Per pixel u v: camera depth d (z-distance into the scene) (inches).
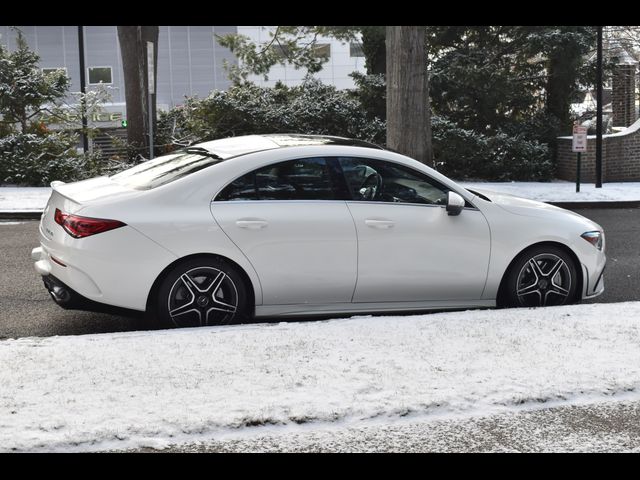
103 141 1111.0
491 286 289.3
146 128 832.3
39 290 340.8
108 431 170.2
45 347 225.9
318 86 884.0
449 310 301.7
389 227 275.7
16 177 746.2
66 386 195.3
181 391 192.9
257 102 843.4
